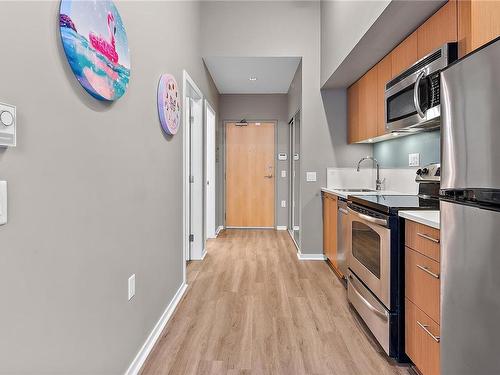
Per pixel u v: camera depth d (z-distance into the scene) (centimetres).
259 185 598
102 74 131
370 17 223
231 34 390
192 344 202
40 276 98
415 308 165
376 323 197
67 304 112
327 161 394
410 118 221
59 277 107
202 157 395
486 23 133
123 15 157
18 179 89
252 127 592
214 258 402
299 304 262
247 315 243
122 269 158
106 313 141
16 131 88
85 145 123
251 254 421
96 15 127
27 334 93
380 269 191
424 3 189
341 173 394
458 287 114
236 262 384
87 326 125
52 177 103
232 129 593
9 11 86
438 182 244
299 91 418
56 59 105
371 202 210
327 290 293
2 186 83
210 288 298
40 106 98
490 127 95
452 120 115
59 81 107
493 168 94
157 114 211
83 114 121
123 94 152
